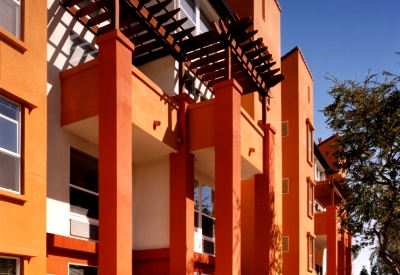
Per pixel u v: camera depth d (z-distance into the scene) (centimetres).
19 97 771
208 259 1409
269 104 1906
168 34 1230
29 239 763
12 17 801
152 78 1377
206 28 1667
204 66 1415
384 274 2673
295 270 2073
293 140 2245
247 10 1784
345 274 3194
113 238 869
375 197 1631
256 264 1455
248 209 1764
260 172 1508
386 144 1630
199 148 1244
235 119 1216
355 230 1683
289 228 2142
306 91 2469
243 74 1438
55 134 999
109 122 920
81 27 1134
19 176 767
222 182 1181
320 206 3341
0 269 708
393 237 1886
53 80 1013
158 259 1225
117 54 941
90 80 994
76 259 1009
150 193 1273
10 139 762
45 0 877
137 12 1090
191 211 1236
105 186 898
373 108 1653
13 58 782
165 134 1173
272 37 1992
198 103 1269
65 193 1010
